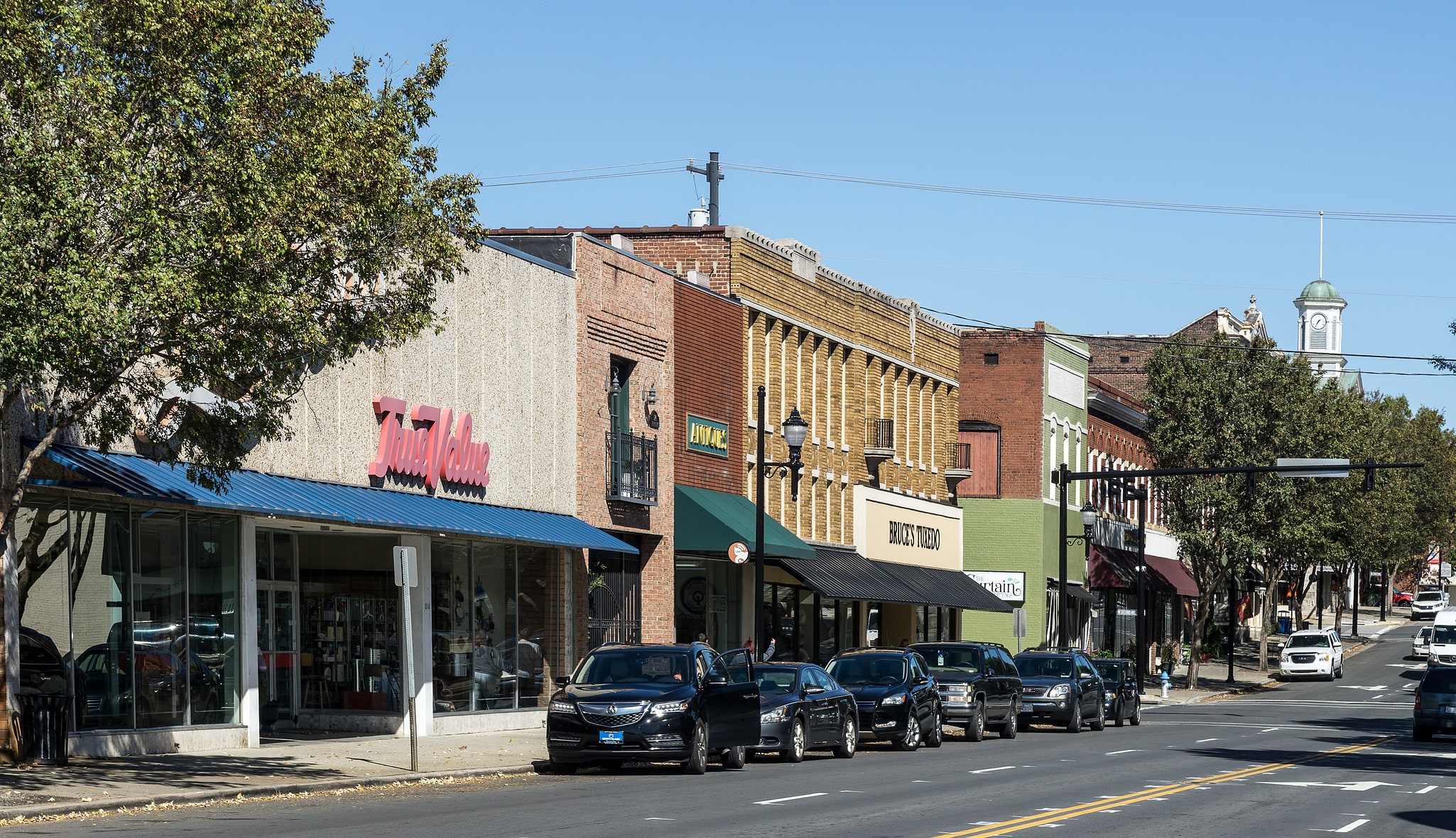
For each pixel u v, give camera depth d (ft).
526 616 107.76
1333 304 475.31
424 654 95.35
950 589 169.37
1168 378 211.00
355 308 65.87
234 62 57.77
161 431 64.08
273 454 81.87
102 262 53.52
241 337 58.75
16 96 53.42
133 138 56.44
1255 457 207.31
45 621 69.41
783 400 142.92
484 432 100.32
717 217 182.19
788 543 129.08
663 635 121.49
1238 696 206.90
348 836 48.96
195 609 79.15
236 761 74.13
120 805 56.39
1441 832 58.39
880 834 53.06
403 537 94.63
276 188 58.23
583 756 76.59
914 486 173.06
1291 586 303.68
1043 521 199.72
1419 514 354.33
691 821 55.57
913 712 101.81
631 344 118.11
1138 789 73.82
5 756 65.87
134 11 55.83
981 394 202.59
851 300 156.35
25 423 66.80
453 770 74.28
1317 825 60.03
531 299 105.91
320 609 97.04
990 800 66.69
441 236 65.21
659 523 120.88
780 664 93.45
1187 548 209.97
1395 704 185.88
